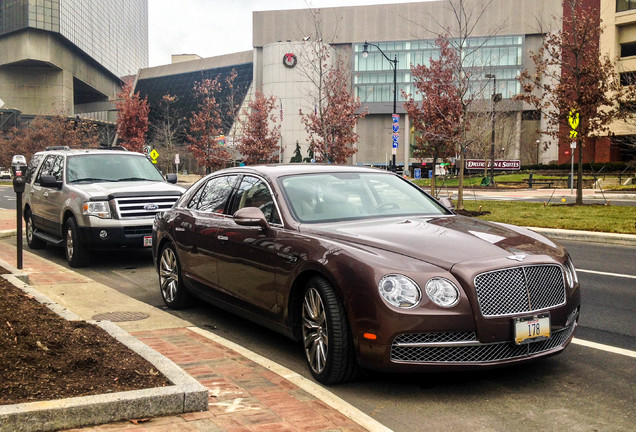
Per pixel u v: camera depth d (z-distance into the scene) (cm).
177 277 735
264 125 4625
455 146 2595
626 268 1011
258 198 601
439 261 449
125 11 18375
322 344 478
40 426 345
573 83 2148
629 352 561
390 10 9012
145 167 1195
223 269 623
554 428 399
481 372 507
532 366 523
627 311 719
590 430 395
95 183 1105
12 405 348
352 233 503
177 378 407
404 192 626
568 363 530
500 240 498
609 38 5753
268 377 470
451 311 429
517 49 8175
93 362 432
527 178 5066
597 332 630
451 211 621
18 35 13288
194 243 683
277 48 9112
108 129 8662
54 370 413
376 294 434
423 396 455
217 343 566
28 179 1313
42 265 1009
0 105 1220
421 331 428
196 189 746
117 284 913
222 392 432
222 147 4700
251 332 649
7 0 13312
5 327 487
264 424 374
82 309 714
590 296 802
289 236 529
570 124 2180
